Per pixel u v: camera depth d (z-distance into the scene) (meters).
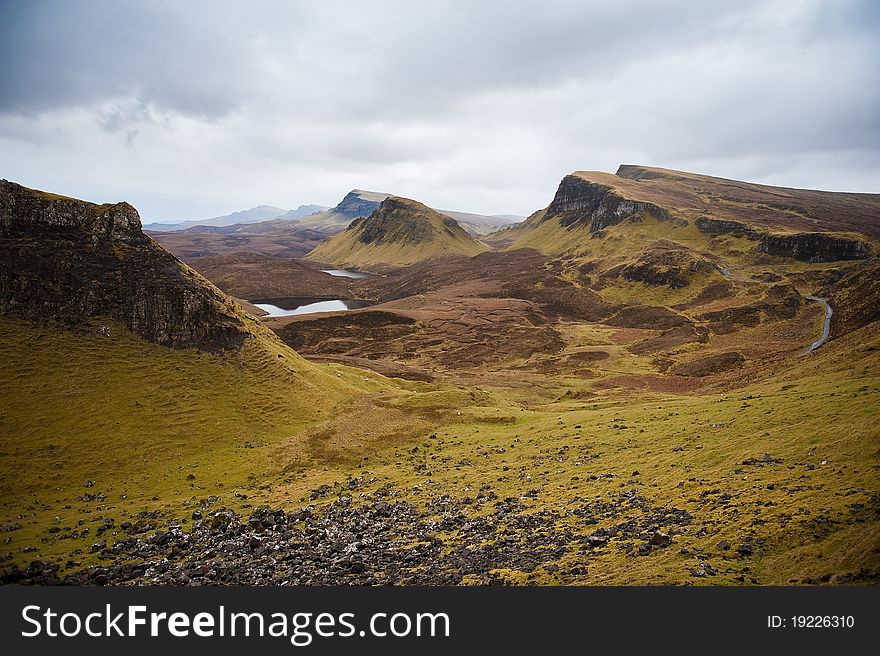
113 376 89.19
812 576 30.78
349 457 82.25
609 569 36.47
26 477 70.69
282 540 52.62
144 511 63.84
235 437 87.25
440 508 58.34
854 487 40.03
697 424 69.50
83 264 99.00
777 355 152.00
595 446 70.94
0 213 94.62
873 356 83.31
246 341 106.44
